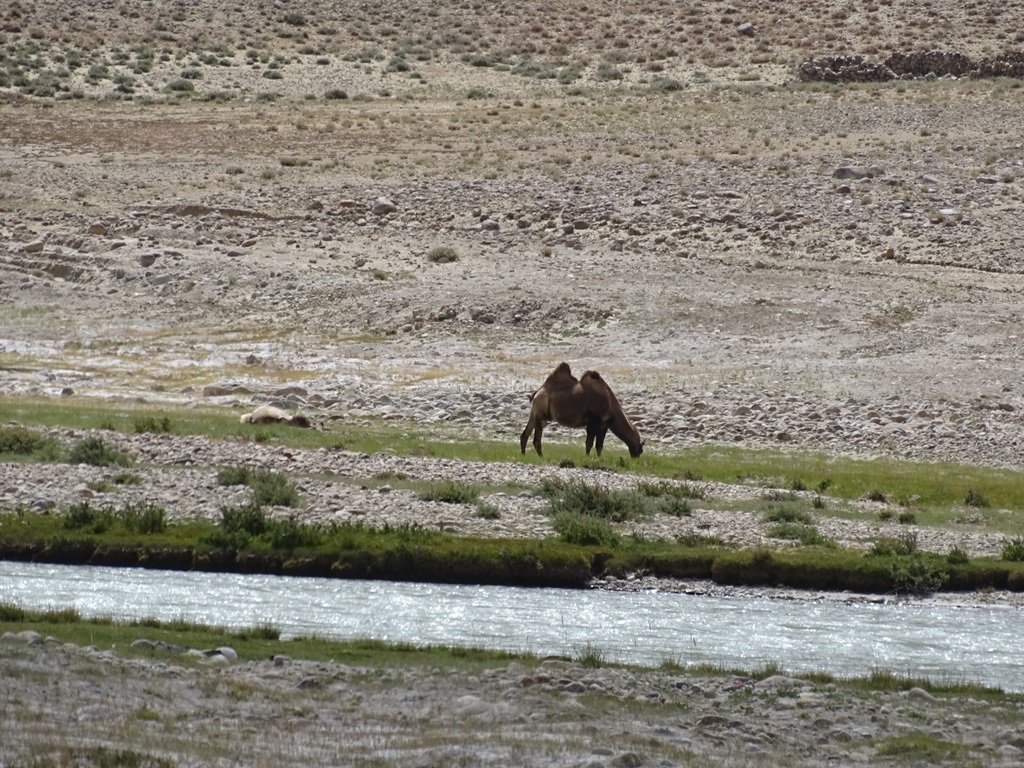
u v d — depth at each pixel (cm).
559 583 7850
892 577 8062
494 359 15762
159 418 12019
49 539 7894
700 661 6256
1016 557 8562
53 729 3916
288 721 4291
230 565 7831
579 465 10962
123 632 5762
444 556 7862
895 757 4284
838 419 13075
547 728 4350
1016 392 14025
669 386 14200
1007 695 5550
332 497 9312
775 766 4022
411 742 4062
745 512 9625
